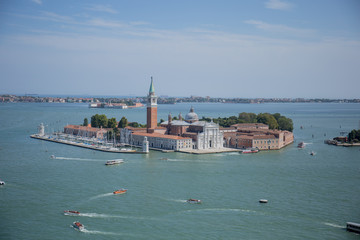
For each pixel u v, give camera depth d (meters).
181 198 185.88
